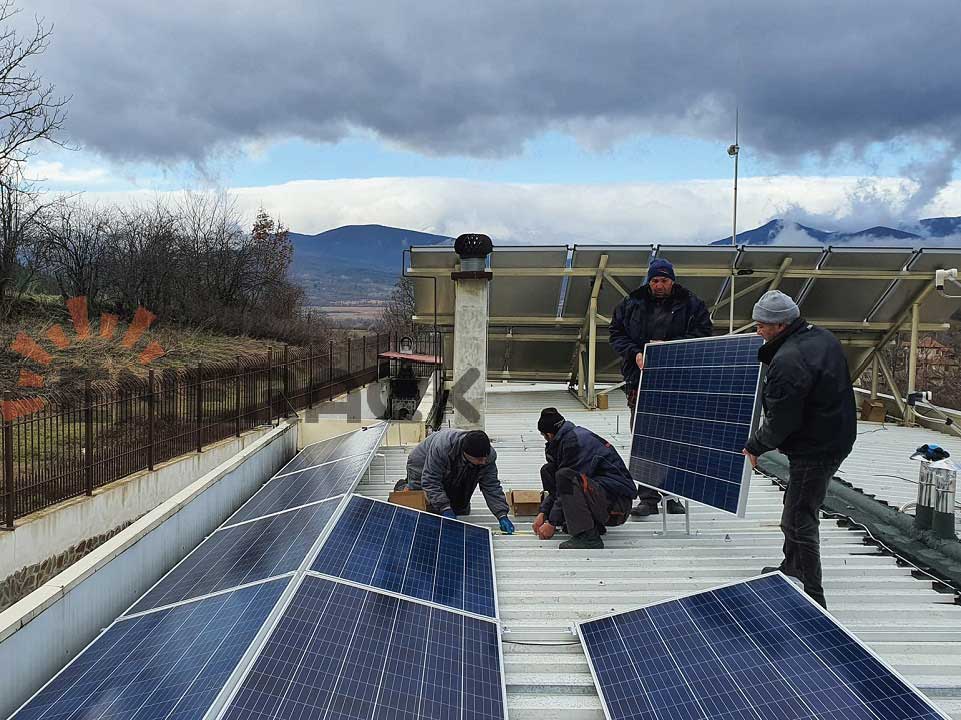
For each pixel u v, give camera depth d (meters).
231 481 6.77
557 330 15.38
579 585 4.72
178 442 11.24
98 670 3.28
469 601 4.06
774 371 4.01
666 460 5.54
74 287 23.92
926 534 5.30
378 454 8.73
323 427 11.48
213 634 3.21
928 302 13.84
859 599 4.53
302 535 4.35
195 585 4.16
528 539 5.65
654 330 6.40
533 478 7.86
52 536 8.17
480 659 3.44
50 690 3.22
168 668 3.03
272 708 2.59
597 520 5.40
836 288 13.60
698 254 12.84
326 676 2.87
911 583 4.78
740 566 5.07
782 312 4.08
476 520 6.30
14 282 20.11
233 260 32.16
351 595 3.57
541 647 3.88
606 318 14.27
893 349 16.86
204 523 5.95
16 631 3.21
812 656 3.12
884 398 14.87
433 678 3.12
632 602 4.50
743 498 4.51
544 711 3.36
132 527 4.72
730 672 3.17
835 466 4.12
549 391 17.45
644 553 5.33
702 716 2.95
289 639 3.02
